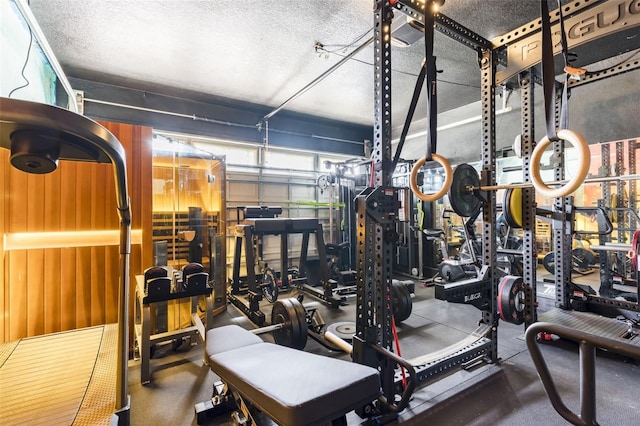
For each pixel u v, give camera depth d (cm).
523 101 303
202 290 251
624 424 174
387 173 187
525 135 300
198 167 384
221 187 434
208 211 402
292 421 96
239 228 419
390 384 183
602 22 204
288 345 274
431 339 306
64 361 159
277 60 404
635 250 299
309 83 477
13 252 245
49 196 260
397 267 671
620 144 430
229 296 470
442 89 509
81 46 361
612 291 403
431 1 142
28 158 71
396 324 349
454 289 218
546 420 178
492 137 243
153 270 240
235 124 577
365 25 330
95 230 276
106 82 461
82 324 269
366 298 182
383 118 185
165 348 291
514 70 243
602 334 267
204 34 342
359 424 176
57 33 333
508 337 297
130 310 289
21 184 249
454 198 219
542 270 600
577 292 349
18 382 138
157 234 328
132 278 290
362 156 748
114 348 176
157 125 505
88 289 272
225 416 187
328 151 700
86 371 149
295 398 100
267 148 642
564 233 334
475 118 572
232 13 307
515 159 552
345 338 290
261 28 333
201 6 296
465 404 193
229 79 461
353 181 673
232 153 614
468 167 229
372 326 183
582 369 83
